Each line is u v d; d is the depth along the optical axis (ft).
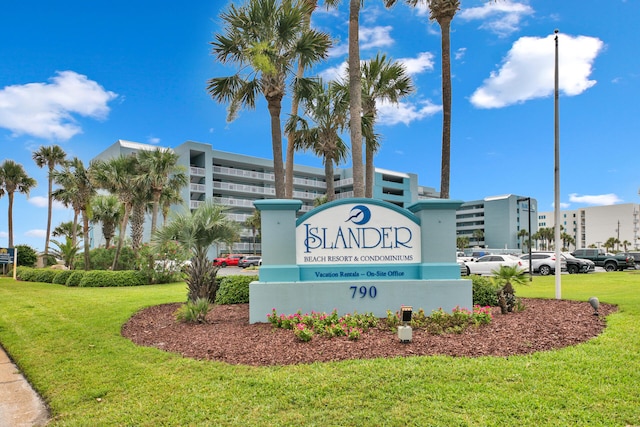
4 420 13.16
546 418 11.34
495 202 301.22
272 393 13.55
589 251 99.25
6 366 19.51
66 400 14.14
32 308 35.09
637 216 352.28
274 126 40.75
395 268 26.09
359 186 37.99
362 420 11.53
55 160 134.41
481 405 12.19
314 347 18.43
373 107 50.85
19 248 118.93
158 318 28.63
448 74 41.29
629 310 27.02
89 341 22.13
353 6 38.78
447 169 40.83
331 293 24.94
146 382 15.24
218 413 12.34
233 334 21.74
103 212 95.76
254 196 198.90
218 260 134.10
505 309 25.93
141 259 62.54
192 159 182.91
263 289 24.75
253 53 38.27
